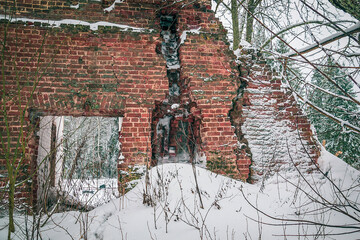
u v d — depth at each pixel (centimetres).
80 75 450
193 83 482
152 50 480
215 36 511
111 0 486
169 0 503
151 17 493
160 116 498
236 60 518
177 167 424
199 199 351
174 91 504
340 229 294
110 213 346
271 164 468
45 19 455
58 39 452
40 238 279
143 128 452
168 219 306
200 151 479
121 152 438
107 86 455
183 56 488
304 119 509
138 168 433
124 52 470
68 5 468
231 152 465
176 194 361
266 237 274
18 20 444
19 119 418
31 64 437
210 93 484
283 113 507
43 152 526
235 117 502
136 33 480
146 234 286
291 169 473
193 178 399
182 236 276
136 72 468
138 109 457
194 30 506
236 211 327
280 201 365
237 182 427
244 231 284
